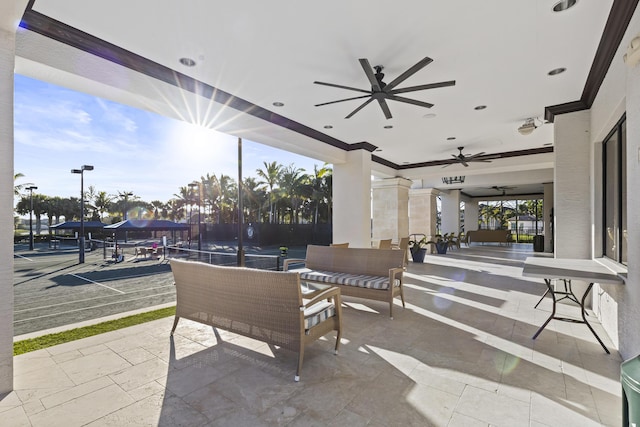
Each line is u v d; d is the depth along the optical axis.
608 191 4.08
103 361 2.75
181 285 3.35
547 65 3.70
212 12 2.72
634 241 2.43
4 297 2.28
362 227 7.41
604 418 1.96
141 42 3.20
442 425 1.89
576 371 2.59
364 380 2.44
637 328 2.40
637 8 2.48
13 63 2.35
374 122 5.93
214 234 22.67
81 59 3.18
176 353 2.92
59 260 12.34
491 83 4.20
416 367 2.66
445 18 2.82
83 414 2.00
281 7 2.66
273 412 2.02
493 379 2.46
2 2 2.05
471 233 17.83
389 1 2.59
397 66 3.71
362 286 4.27
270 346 3.08
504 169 8.91
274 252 15.79
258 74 3.92
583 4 2.63
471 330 3.56
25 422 1.92
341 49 3.34
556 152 4.93
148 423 1.92
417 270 7.88
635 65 2.34
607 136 4.08
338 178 7.77
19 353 2.91
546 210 13.02
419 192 12.97
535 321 3.88
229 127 4.76
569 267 3.49
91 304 5.21
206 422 1.92
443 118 5.67
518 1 2.60
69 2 2.59
